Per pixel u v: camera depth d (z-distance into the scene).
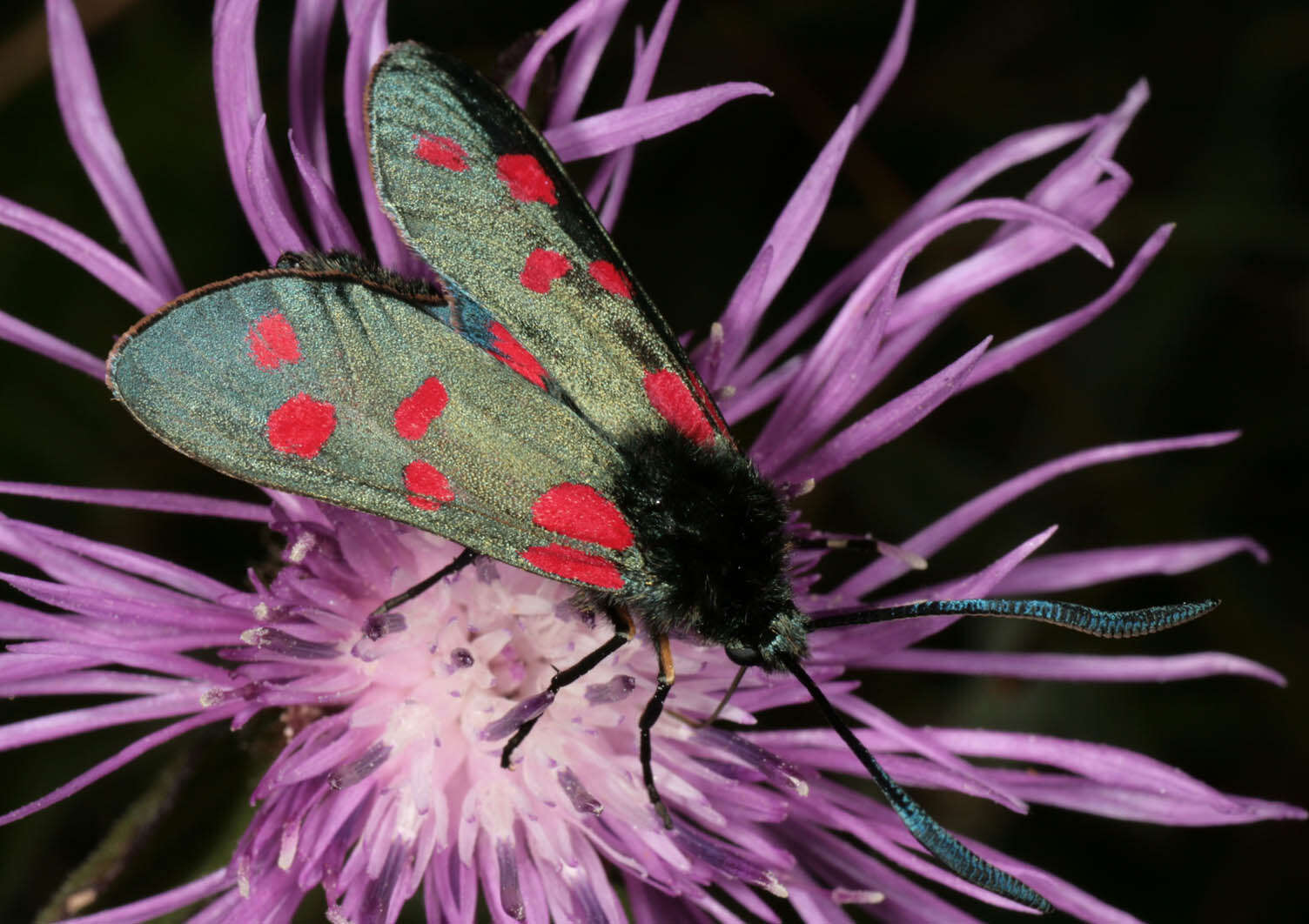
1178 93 0.17
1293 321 0.17
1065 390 0.16
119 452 0.15
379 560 0.13
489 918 0.14
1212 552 0.14
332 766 0.13
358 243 0.13
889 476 0.16
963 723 0.16
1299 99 0.17
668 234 0.17
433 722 0.13
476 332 0.12
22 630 0.13
